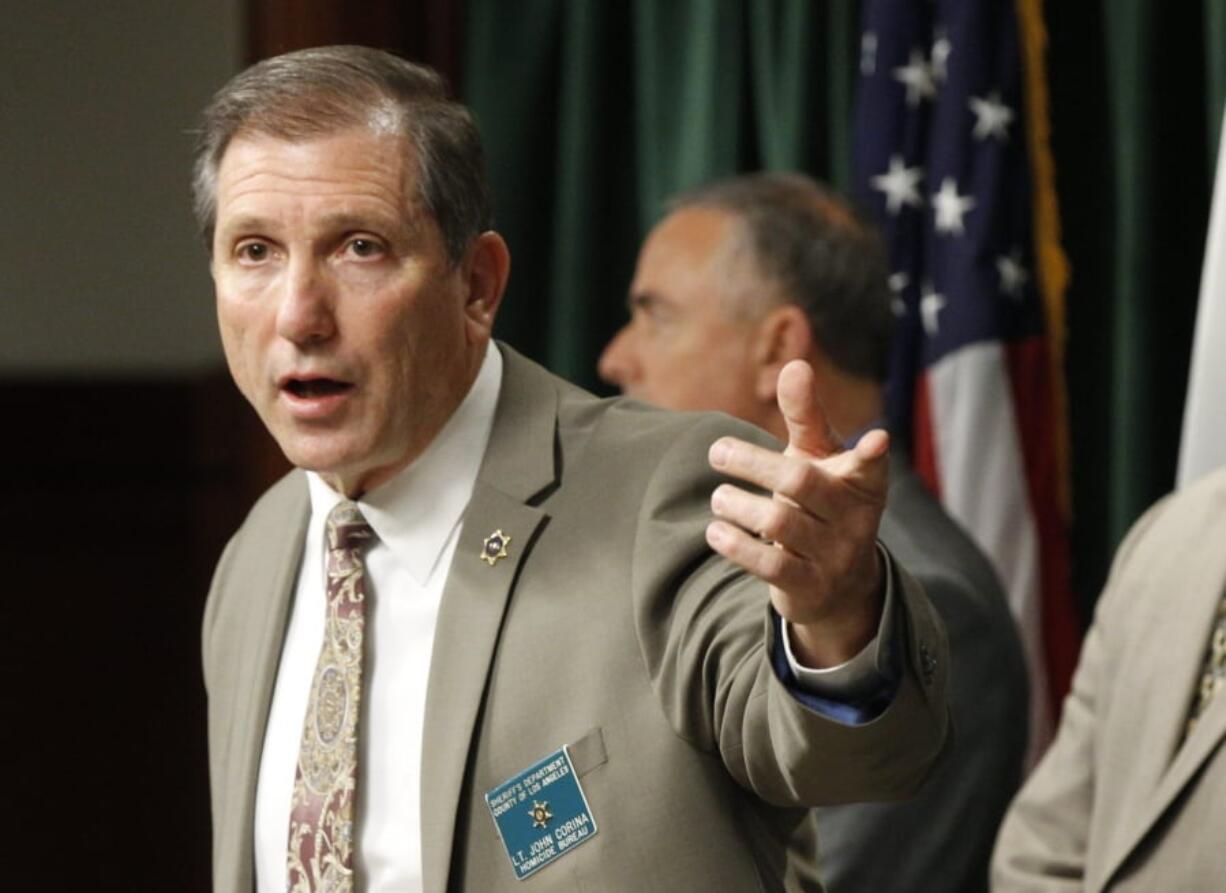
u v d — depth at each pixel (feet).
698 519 18.57
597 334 43.91
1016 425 38.40
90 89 49.29
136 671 49.90
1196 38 38.29
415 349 18.65
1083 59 39.22
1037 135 38.63
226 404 48.70
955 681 30.78
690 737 17.83
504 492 19.40
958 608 31.07
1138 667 28.12
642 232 43.21
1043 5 38.99
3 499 49.67
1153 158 37.88
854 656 16.05
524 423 19.92
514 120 44.01
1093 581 39.40
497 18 44.04
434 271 18.71
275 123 18.42
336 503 20.51
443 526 19.62
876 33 39.86
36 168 49.49
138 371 49.49
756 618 17.34
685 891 17.74
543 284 44.39
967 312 38.45
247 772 20.49
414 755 19.08
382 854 18.98
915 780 16.61
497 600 18.88
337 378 18.42
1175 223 38.32
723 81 42.47
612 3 44.01
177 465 49.44
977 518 38.24
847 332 33.73
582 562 18.85
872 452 15.34
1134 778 27.48
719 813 17.93
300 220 18.24
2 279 49.57
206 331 49.29
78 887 49.80
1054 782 29.22
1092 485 39.37
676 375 34.27
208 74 48.78
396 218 18.39
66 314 49.57
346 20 43.01
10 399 49.34
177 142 49.11
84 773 49.96
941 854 30.30
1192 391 33.91
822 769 16.28
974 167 38.75
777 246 33.83
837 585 15.64
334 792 19.20
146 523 49.73
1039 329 38.65
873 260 34.17
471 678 18.65
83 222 49.49
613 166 44.16
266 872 20.25
